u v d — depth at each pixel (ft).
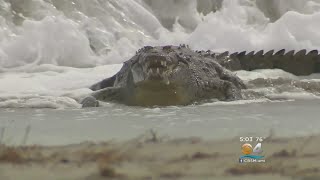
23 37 135.95
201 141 33.06
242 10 182.60
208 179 22.59
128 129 44.06
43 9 159.63
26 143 33.65
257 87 92.68
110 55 147.95
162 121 50.55
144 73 70.08
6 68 125.49
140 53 74.43
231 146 30.53
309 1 194.18
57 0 164.25
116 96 79.51
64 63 136.56
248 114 55.88
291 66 119.24
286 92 87.92
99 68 125.90
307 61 120.26
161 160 25.93
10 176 22.84
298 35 146.82
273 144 31.40
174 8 189.67
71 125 48.39
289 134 36.99
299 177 22.89
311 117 51.03
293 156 26.96
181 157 26.63
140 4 185.06
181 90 73.56
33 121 53.21
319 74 119.34
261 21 185.06
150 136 37.40
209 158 26.48
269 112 57.77
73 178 22.65
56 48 136.56
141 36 166.40
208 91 80.07
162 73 69.31
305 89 92.02
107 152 28.09
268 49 144.56
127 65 82.69
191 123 47.65
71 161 25.57
